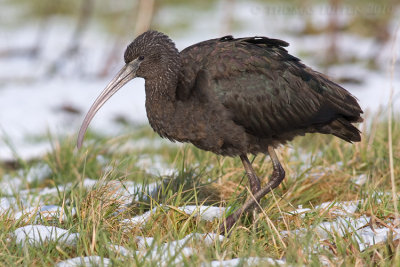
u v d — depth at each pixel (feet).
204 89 31.99
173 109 32.83
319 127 34.06
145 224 29.94
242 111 32.35
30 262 25.64
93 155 45.68
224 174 37.70
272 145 34.17
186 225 28.89
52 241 27.43
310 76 33.17
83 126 34.91
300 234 28.07
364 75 86.17
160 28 113.91
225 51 32.58
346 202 32.96
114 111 74.13
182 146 43.86
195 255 25.08
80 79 93.30
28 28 122.21
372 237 28.43
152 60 33.24
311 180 37.11
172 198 32.12
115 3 131.54
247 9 124.26
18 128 66.18
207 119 32.37
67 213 30.68
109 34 115.24
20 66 100.63
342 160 40.22
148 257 25.72
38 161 50.88
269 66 32.60
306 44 104.27
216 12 125.49
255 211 30.30
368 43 102.37
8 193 40.98
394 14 103.81
